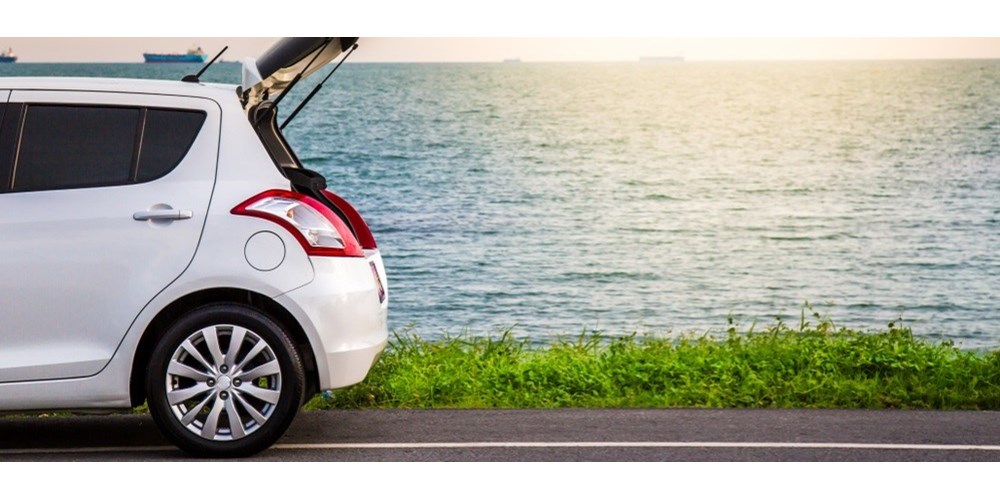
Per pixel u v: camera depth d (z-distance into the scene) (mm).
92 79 5648
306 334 5461
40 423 6660
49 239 5418
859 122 49594
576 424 6492
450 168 51594
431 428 6367
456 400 7348
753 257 49094
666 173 52562
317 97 50656
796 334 9234
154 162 5531
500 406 7254
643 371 8031
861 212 49562
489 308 43688
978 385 7887
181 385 5500
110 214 5438
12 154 5496
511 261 48531
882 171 49250
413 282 45875
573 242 49781
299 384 5480
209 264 5422
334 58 6359
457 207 51781
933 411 7000
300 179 6020
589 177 52281
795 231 49312
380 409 7008
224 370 5445
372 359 5656
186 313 5453
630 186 52219
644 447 5883
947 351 8695
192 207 5465
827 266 46375
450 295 44406
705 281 46625
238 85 5852
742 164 51531
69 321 5422
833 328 9312
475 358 8547
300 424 6477
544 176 52406
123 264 5422
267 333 5434
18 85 5578
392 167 51156
